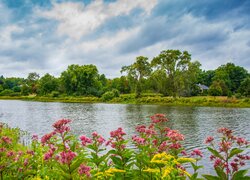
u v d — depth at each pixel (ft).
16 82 558.97
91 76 351.46
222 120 102.32
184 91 264.31
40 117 119.96
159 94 266.36
